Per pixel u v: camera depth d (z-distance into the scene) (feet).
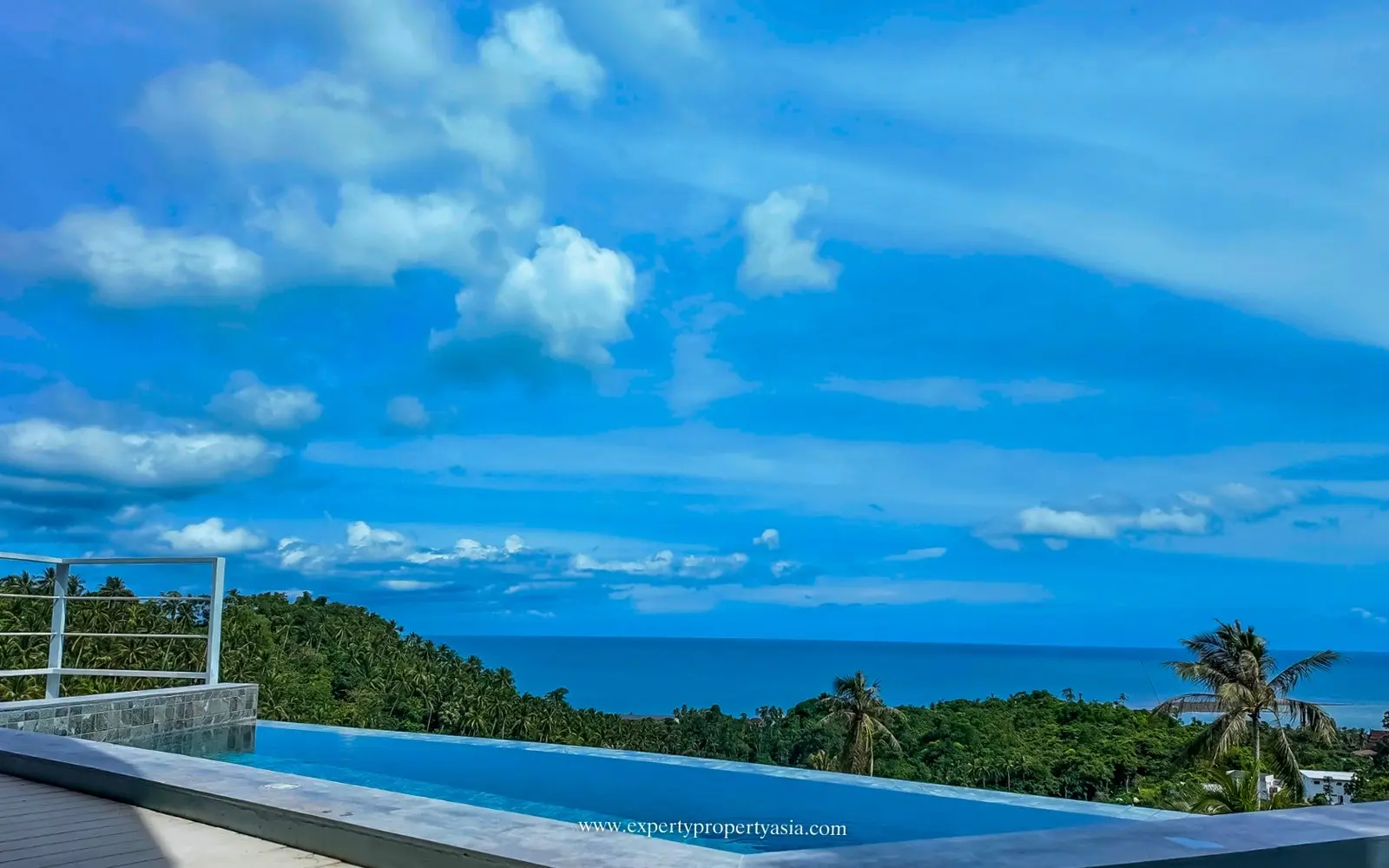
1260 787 96.84
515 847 6.43
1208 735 100.48
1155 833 5.62
